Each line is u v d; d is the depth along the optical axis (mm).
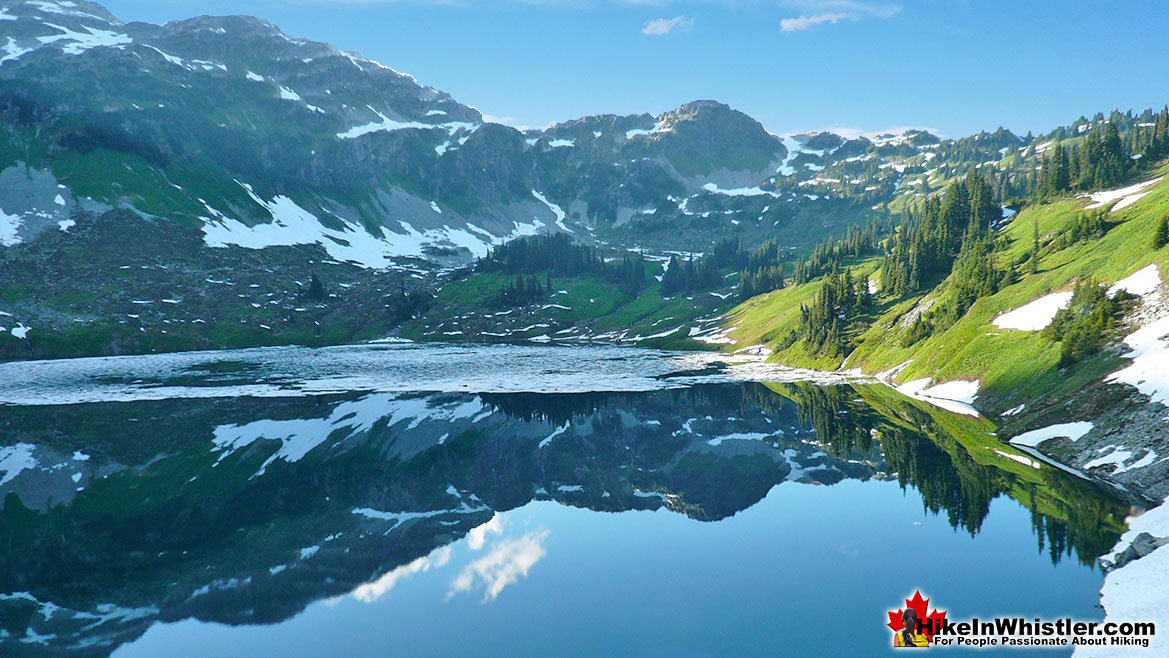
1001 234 140500
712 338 185750
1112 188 136500
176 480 58469
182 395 103812
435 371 135250
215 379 122688
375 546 43000
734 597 33938
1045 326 80812
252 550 42375
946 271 137000
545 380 121250
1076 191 144000
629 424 82125
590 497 53344
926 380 93375
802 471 57906
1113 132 149625
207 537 44844
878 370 112438
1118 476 46312
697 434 76000
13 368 142625
